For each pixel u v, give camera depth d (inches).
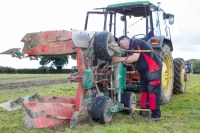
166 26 319.9
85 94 199.3
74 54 200.8
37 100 206.2
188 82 516.7
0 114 229.3
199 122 202.5
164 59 293.6
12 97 327.0
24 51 201.3
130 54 213.6
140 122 205.0
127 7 277.6
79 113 186.4
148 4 269.4
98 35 193.8
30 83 553.0
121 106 209.0
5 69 1267.2
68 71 1309.1
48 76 862.5
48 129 183.0
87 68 200.5
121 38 228.8
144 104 219.9
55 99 218.7
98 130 172.4
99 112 191.8
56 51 194.9
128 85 247.6
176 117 219.8
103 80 213.2
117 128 173.3
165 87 295.3
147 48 209.9
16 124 196.9
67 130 177.3
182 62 346.6
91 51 200.7
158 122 204.8
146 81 213.8
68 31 190.1
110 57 196.1
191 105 267.0
